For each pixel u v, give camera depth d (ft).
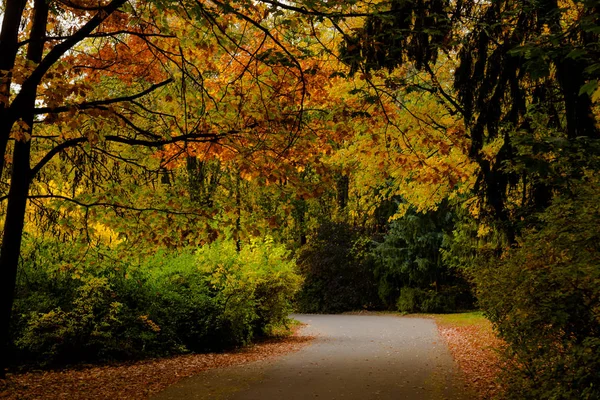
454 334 61.31
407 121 37.73
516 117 31.12
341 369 37.09
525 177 31.24
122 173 38.32
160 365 39.68
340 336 61.31
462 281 99.60
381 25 28.50
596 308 17.84
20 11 28.76
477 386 30.01
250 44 33.47
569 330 18.45
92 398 27.81
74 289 41.81
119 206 32.40
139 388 30.42
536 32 26.50
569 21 24.85
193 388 30.32
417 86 33.86
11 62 28.27
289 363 40.27
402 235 101.19
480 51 31.14
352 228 113.39
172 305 48.11
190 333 47.83
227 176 78.79
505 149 31.19
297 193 29.91
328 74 33.96
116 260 36.22
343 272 109.81
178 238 33.76
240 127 31.63
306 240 124.47
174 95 33.50
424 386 30.48
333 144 33.01
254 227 32.68
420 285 102.17
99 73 32.65
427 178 37.17
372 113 33.35
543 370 19.07
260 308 57.57
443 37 29.35
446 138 38.65
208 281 51.39
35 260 41.86
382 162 39.73
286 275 59.62
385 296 107.34
